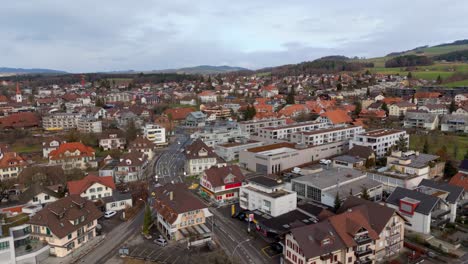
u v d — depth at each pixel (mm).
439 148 144875
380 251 68062
